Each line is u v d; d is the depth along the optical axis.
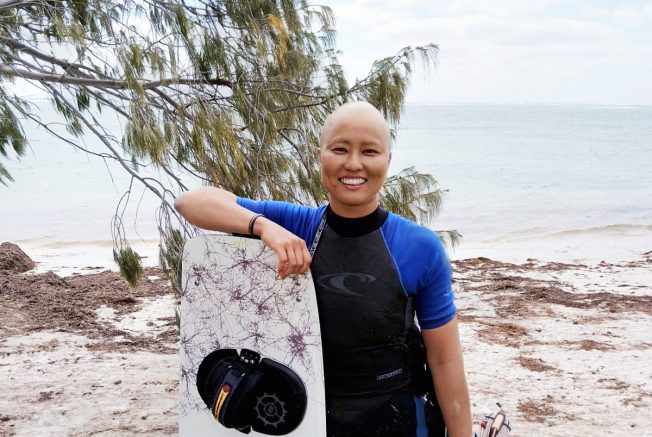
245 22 4.38
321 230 1.79
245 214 1.79
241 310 1.79
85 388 5.06
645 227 17.09
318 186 4.28
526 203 22.75
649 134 83.25
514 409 4.74
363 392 1.71
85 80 3.91
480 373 5.55
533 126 112.56
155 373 5.48
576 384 5.29
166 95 3.93
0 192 25.67
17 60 3.93
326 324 1.72
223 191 1.91
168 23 4.03
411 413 1.72
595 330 7.07
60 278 9.41
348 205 1.72
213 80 4.13
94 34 3.97
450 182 29.12
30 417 4.44
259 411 1.74
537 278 10.41
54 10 3.81
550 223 18.80
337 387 1.72
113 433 4.21
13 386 5.06
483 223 18.91
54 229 17.52
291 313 1.74
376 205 1.78
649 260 12.35
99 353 6.07
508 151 50.53
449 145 58.50
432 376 1.82
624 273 10.84
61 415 4.49
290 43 4.54
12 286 8.75
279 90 4.32
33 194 25.02
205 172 3.79
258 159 4.06
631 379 5.41
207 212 1.83
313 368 1.71
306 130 4.50
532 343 6.54
